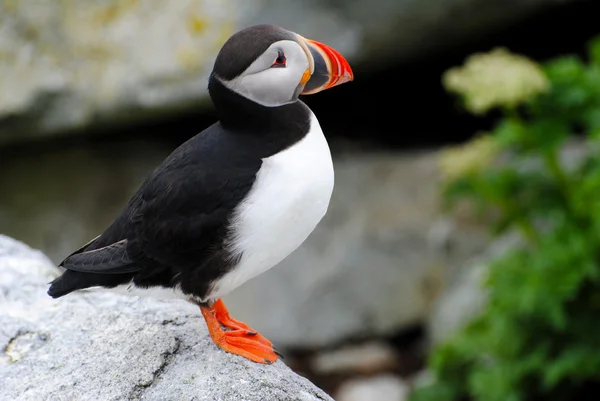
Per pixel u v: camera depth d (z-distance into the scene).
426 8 10.30
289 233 5.30
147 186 5.40
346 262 11.66
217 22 10.47
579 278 8.16
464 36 11.06
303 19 10.39
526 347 8.80
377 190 12.00
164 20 10.69
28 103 10.87
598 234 8.21
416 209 11.80
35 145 11.84
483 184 9.14
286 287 11.69
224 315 6.11
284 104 5.25
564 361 8.40
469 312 10.88
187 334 5.92
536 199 9.00
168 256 5.32
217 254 5.29
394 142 12.66
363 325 11.73
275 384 5.45
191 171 5.24
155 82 10.78
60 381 5.65
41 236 11.91
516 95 8.41
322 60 5.18
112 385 5.56
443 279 11.58
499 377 8.81
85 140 11.99
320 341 11.68
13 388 5.65
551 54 11.68
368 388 11.02
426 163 12.05
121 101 10.90
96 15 10.82
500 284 8.78
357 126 12.70
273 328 11.59
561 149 10.98
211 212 5.20
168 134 12.19
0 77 10.88
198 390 5.39
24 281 6.54
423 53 11.36
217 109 5.35
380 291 11.70
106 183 12.00
